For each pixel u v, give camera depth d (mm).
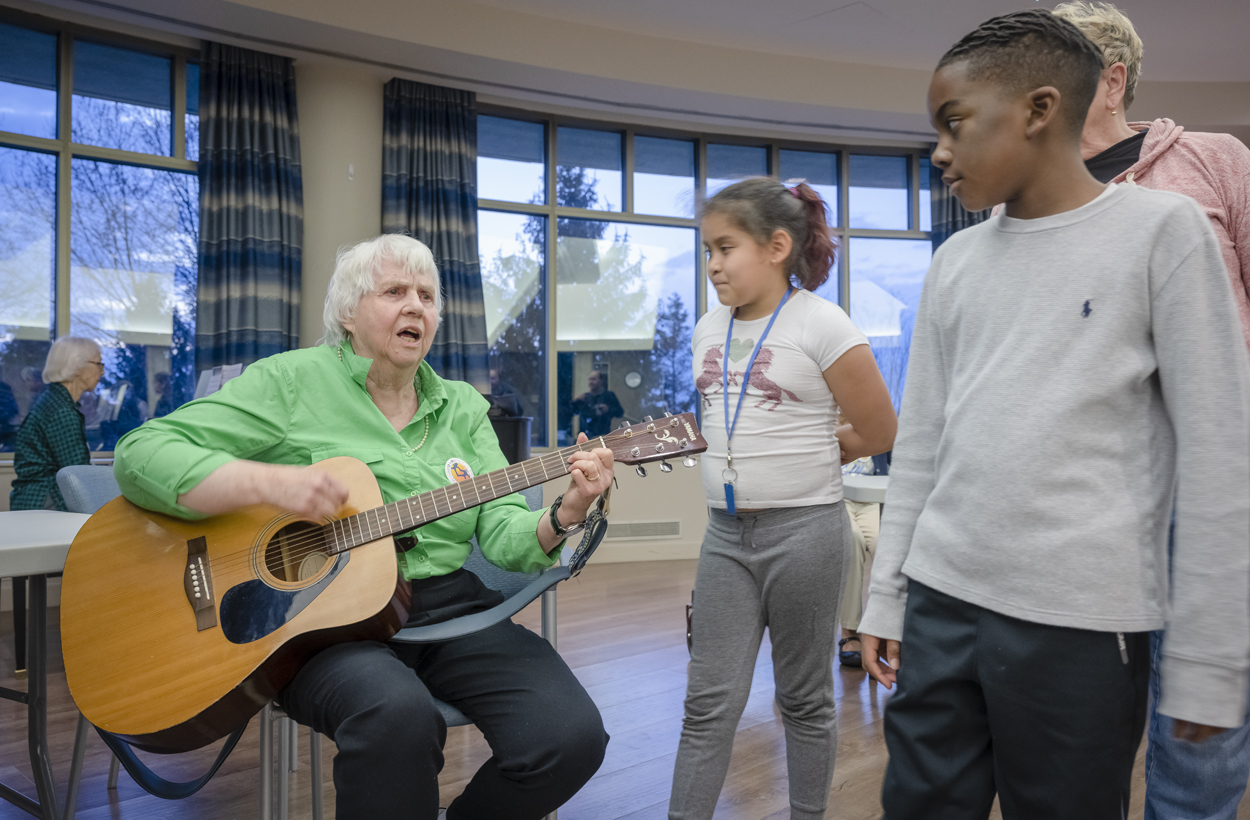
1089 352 967
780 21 5574
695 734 1573
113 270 5004
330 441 1615
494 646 1537
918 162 7102
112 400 4992
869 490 2918
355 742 1252
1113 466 957
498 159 6219
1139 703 958
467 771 2318
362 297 1632
